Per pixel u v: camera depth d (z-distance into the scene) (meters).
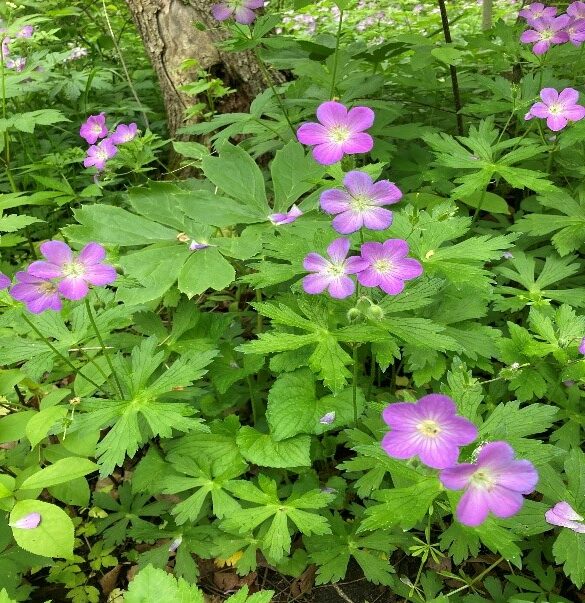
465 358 0.35
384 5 1.01
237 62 0.61
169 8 0.60
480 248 0.34
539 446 0.27
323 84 0.48
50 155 0.58
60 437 0.34
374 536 0.32
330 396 0.34
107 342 0.39
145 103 0.78
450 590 0.32
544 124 0.51
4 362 0.33
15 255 0.58
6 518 0.32
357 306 0.31
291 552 0.34
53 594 0.34
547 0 0.58
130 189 0.38
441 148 0.42
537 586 0.30
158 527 0.35
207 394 0.38
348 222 0.28
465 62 0.67
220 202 0.38
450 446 0.20
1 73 0.56
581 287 0.42
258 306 0.32
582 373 0.32
